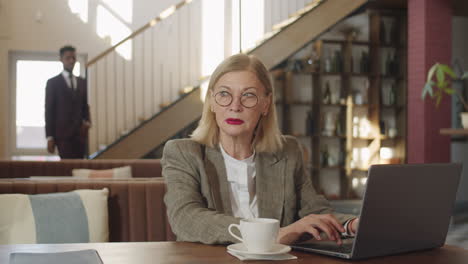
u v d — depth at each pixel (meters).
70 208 2.12
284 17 9.52
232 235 1.37
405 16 8.20
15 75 8.90
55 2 8.83
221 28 9.45
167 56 9.29
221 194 1.68
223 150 1.73
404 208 1.26
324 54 8.27
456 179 1.39
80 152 6.48
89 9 8.96
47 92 6.33
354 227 1.49
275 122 1.74
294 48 7.34
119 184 2.30
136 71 9.17
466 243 5.11
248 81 1.59
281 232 1.40
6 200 2.04
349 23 8.32
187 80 9.37
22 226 2.03
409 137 6.81
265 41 7.27
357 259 1.24
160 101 9.27
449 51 6.67
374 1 7.61
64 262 1.13
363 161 8.38
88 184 2.29
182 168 1.67
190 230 1.46
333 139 8.34
